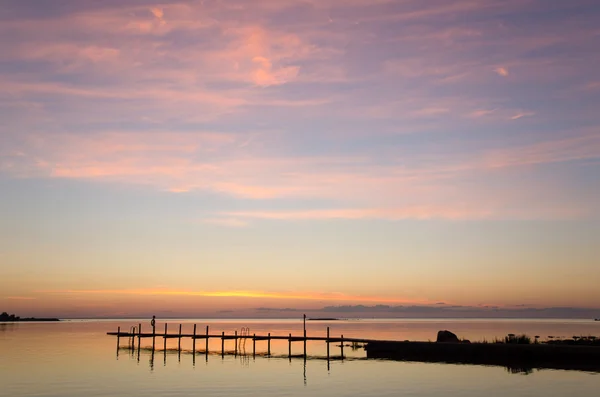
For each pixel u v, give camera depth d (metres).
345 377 44.34
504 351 53.84
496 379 41.97
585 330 139.88
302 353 71.38
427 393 36.03
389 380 42.31
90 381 42.12
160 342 96.62
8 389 38.06
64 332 138.25
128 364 55.44
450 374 45.50
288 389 38.12
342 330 155.00
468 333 120.50
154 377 44.78
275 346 87.19
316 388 38.47
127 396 35.28
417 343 60.31
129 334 87.00
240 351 75.56
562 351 50.56
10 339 100.44
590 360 49.16
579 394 34.94
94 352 70.19
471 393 35.78
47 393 36.47
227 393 36.44
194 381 42.28
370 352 64.44
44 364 54.28
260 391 37.28
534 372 46.19
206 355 68.31
